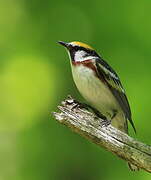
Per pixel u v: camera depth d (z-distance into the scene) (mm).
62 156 13672
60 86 14812
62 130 13875
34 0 15633
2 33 15711
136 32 14750
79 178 13594
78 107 8750
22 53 15398
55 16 15352
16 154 14469
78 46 10578
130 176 13438
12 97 15516
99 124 8312
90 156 13617
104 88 10422
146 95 14125
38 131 14164
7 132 15180
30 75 15336
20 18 15742
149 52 14547
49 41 15180
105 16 14914
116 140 8188
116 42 14641
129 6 14914
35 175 13758
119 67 14320
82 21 15070
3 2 15898
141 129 13906
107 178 13516
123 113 10680
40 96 15211
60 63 14891
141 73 14328
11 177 14250
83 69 10336
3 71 15531
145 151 8102
